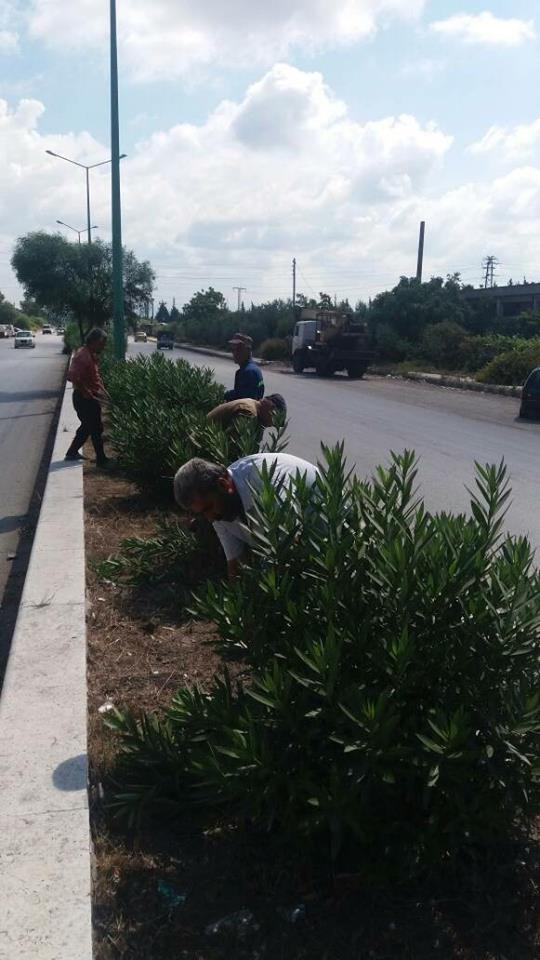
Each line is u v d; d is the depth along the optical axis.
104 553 6.04
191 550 5.34
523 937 2.41
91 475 9.23
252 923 2.42
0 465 11.23
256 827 2.75
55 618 4.57
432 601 2.54
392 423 16.31
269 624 2.72
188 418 7.35
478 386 26.09
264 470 2.96
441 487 9.53
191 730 2.87
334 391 24.62
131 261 26.44
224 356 48.53
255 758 2.41
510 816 2.51
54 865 2.52
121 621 4.71
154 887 2.55
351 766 2.38
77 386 9.58
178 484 3.30
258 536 2.86
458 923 2.45
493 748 2.41
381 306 44.62
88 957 2.18
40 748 3.18
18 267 25.77
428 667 2.55
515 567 2.66
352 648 2.60
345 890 2.54
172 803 2.85
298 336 34.19
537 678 2.56
